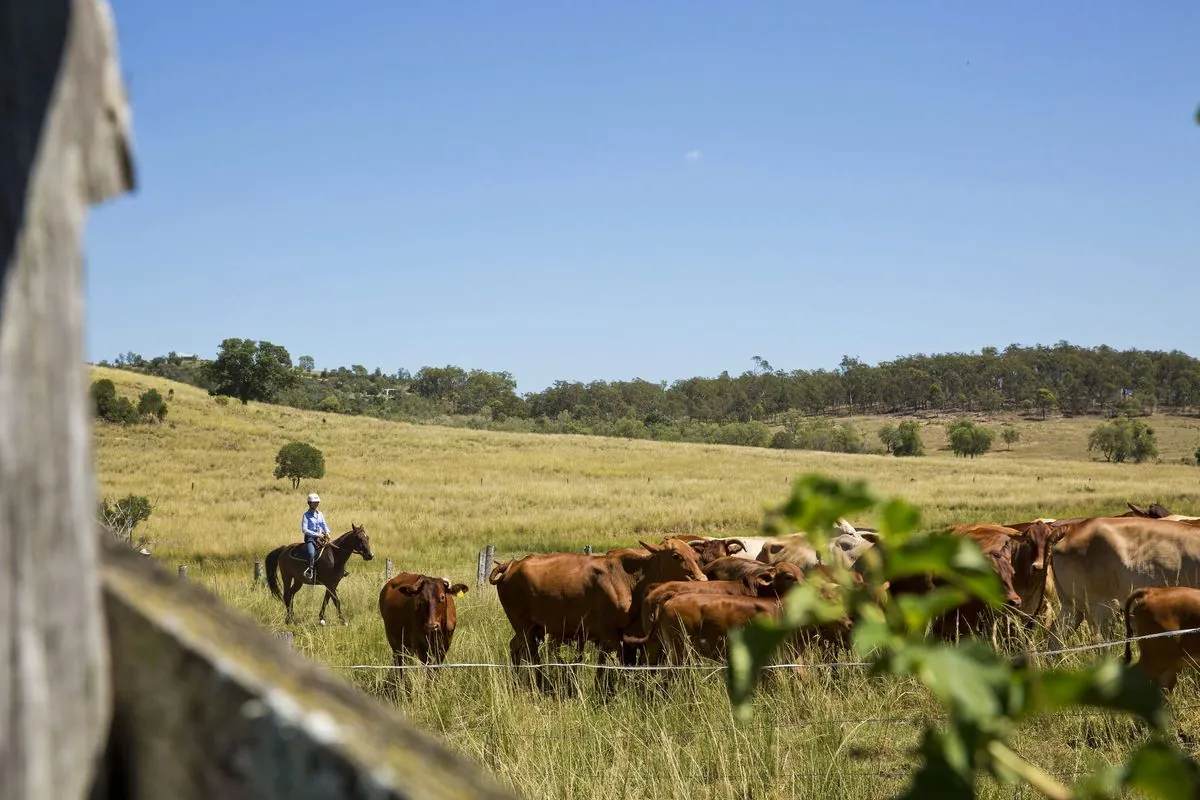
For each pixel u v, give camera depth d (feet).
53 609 2.09
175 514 134.10
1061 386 629.51
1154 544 33.17
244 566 94.73
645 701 26.53
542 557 35.68
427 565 90.58
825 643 27.76
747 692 2.40
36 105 2.05
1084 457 428.97
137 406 270.26
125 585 2.34
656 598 30.91
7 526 1.94
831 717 24.59
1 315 1.93
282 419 318.45
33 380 2.03
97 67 2.25
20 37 2.01
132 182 2.38
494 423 464.24
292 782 2.18
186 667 2.26
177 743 2.26
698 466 263.29
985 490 184.14
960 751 2.16
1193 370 625.41
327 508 147.74
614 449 308.81
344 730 2.20
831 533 2.47
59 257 2.13
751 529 127.44
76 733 2.16
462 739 24.45
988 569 2.29
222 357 354.33
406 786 2.14
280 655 2.36
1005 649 29.53
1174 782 2.14
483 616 47.65
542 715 25.80
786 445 415.44
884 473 251.19
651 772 21.11
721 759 21.44
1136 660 26.37
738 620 28.22
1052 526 37.73
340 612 57.26
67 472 2.15
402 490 180.75
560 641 35.83
